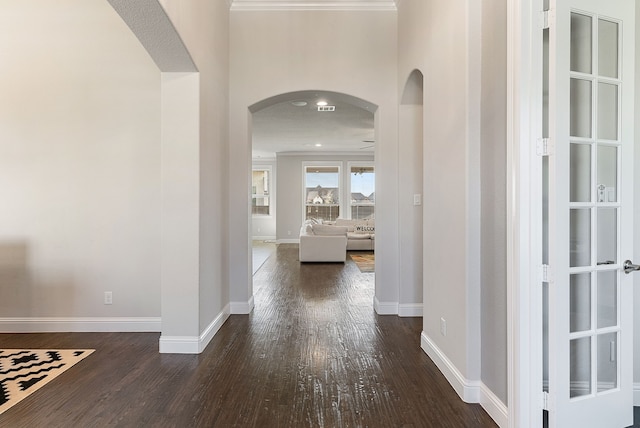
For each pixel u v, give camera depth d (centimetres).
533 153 190
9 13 348
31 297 354
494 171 213
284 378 261
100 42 349
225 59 390
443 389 245
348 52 408
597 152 203
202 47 312
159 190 352
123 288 355
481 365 228
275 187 1295
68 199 352
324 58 407
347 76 408
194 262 305
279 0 402
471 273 229
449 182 256
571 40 196
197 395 237
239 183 412
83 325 355
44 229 353
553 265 186
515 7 191
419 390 244
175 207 304
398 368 277
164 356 298
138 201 353
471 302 229
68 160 352
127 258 354
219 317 367
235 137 410
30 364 283
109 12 349
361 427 203
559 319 187
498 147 210
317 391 242
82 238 354
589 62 198
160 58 284
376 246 431
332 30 408
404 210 404
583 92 199
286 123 752
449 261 256
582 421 193
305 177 1192
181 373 268
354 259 829
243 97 409
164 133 304
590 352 198
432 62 288
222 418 211
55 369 274
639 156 229
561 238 186
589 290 198
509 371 196
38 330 353
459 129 239
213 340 334
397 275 413
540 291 191
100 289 355
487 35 220
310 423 207
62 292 355
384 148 409
